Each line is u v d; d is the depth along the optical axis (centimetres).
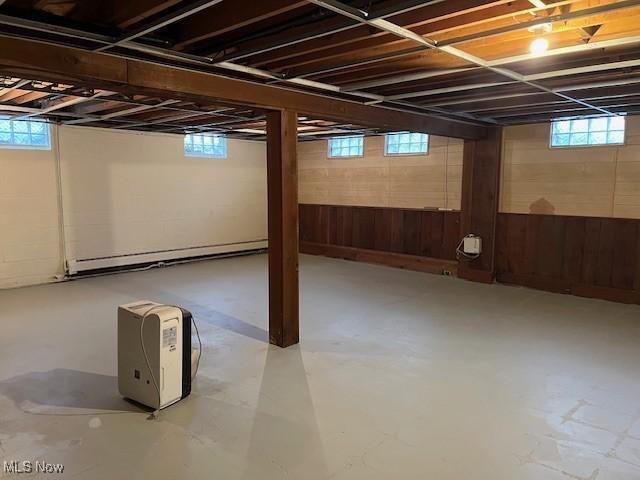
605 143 570
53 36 261
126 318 297
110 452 249
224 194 874
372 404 306
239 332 450
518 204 644
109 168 718
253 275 722
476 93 441
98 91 447
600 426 281
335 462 242
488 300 573
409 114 525
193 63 315
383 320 491
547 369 365
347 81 392
